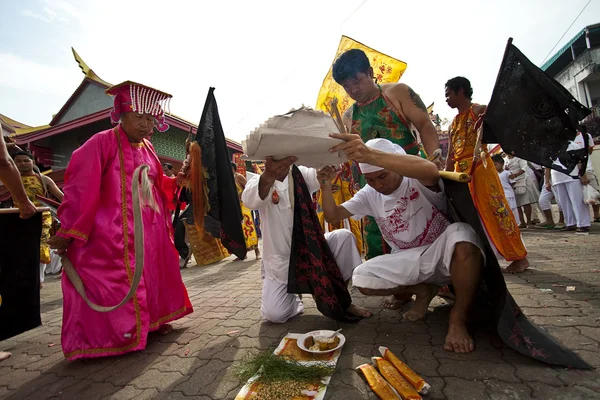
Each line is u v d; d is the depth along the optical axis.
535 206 8.23
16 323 2.72
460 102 3.61
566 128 2.26
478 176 3.48
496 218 3.45
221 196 2.68
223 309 3.40
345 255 2.85
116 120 2.85
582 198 5.84
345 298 2.63
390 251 3.12
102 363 2.35
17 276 2.73
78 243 2.45
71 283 2.47
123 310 2.44
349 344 2.18
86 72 8.80
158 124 3.07
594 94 22.42
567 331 2.02
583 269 3.37
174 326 3.00
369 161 1.90
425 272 2.29
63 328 2.44
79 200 2.41
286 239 2.75
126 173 2.68
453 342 1.94
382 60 4.11
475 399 1.48
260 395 1.65
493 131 2.34
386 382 1.62
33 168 5.23
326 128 1.92
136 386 1.96
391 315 2.66
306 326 2.62
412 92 2.93
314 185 2.80
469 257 2.00
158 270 2.79
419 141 3.14
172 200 3.13
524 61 2.23
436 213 2.37
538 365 1.69
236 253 2.69
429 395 1.55
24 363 2.54
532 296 2.69
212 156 2.70
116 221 2.55
